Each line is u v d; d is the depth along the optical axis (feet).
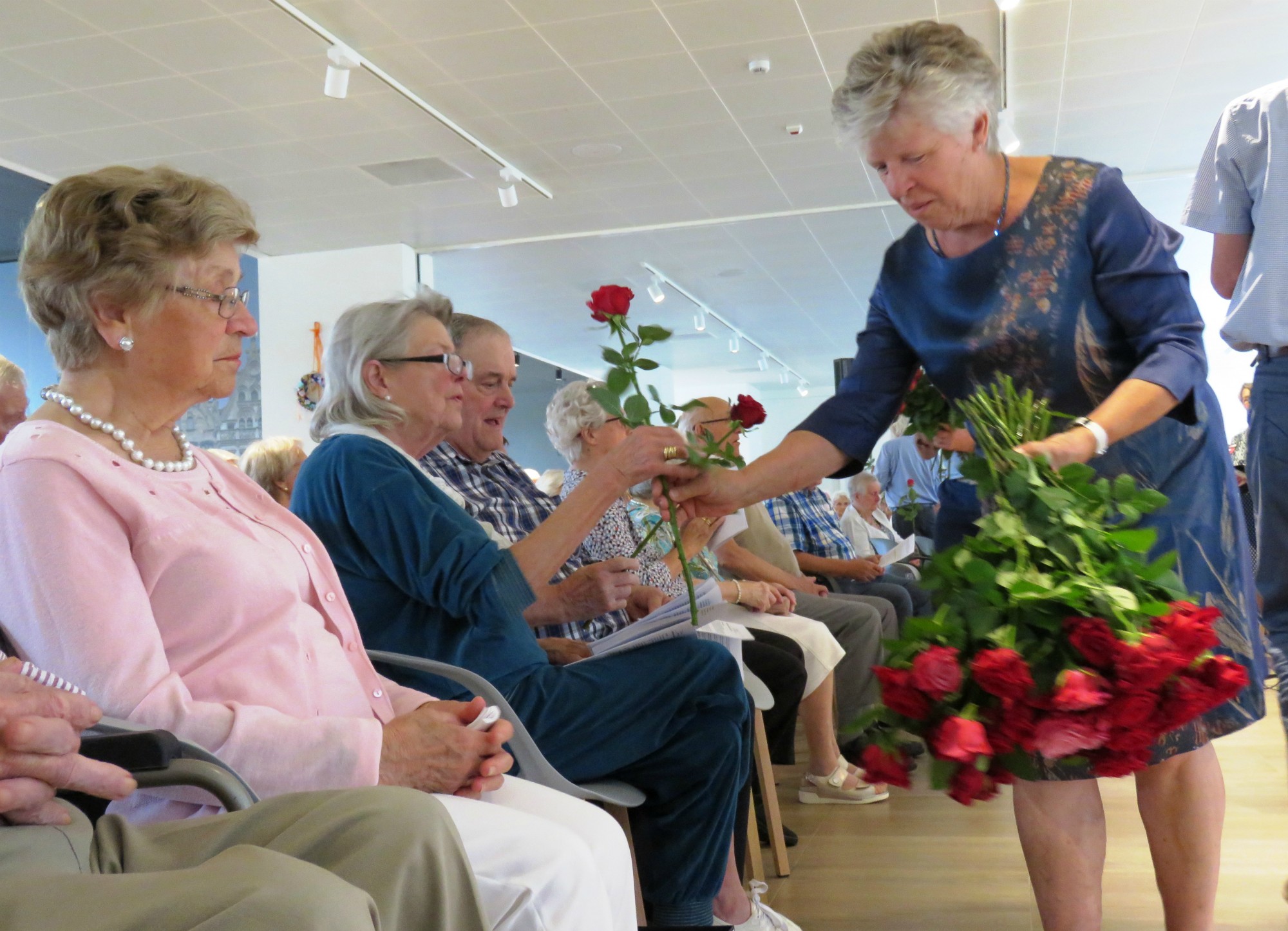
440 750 4.62
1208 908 5.61
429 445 7.30
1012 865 9.05
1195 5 19.35
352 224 30.12
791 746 10.18
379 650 6.29
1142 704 4.29
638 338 5.98
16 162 24.66
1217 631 5.48
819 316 44.60
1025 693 4.39
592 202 29.07
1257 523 7.44
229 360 4.99
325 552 5.32
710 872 6.41
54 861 3.28
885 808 11.30
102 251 4.63
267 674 4.59
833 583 16.30
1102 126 24.98
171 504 4.63
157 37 19.11
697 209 29.86
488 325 8.84
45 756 3.34
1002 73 21.98
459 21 18.94
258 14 18.39
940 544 6.44
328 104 22.29
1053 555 4.75
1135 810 10.55
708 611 7.16
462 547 6.08
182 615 4.51
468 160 25.70
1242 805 10.52
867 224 31.76
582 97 22.34
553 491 17.47
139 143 23.98
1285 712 7.25
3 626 4.20
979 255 5.74
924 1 18.83
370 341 7.02
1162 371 5.29
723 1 18.49
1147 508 4.93
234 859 3.02
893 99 5.28
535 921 4.06
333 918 2.78
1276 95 7.14
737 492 6.42
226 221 4.85
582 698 6.25
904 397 6.68
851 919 7.96
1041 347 5.65
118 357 4.76
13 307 22.08
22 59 19.76
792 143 25.23
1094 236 5.56
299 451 11.43
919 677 4.48
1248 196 7.36
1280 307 7.09
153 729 3.95
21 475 4.27
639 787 6.45
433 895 3.44
